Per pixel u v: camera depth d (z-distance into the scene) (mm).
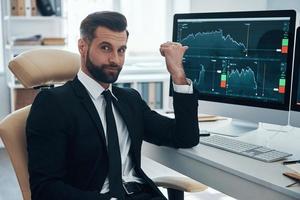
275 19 1746
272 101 1785
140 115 1653
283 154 1514
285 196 1214
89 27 1446
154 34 4793
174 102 1647
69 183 1439
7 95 4301
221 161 1458
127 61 4676
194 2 4512
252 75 1841
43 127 1369
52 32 4285
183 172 1640
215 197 3043
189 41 2053
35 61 1578
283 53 1731
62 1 4070
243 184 1357
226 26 1909
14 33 4156
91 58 1456
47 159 1355
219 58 1947
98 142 1429
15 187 3203
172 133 1645
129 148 1586
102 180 1441
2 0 4125
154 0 4730
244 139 1790
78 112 1419
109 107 1521
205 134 1812
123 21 1462
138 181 1572
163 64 4676
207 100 2012
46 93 1419
